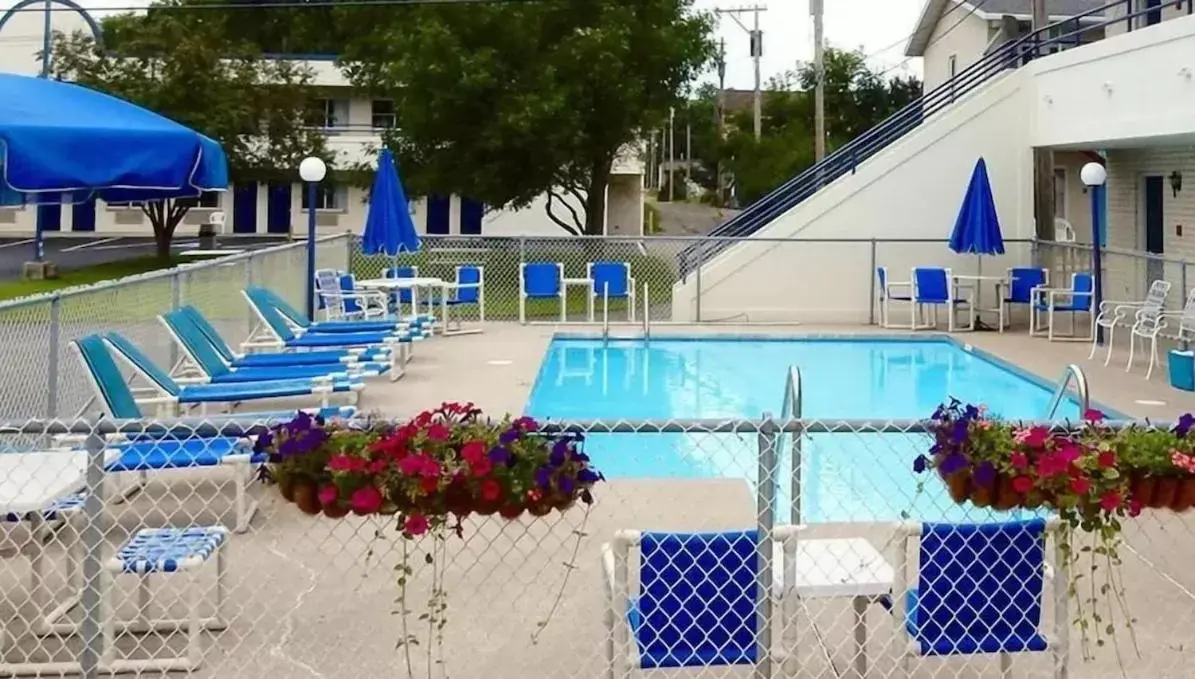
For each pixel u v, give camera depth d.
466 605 5.31
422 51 24.61
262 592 5.46
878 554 4.60
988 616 4.05
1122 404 11.05
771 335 17.09
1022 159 18.28
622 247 19.58
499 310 19.59
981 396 12.88
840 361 15.51
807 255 18.48
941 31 31.98
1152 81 14.41
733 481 7.74
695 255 18.86
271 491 6.83
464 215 41.22
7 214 45.28
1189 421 3.96
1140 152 18.59
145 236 44.12
